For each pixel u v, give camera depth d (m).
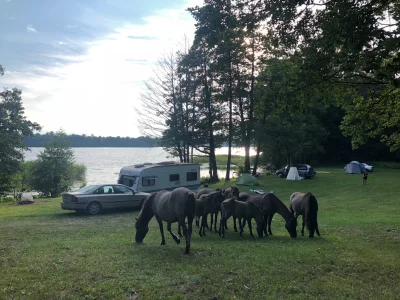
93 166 84.56
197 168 23.56
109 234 11.30
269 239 10.41
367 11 6.54
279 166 52.31
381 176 36.25
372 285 6.14
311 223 10.67
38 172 42.72
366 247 9.01
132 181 20.45
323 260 7.57
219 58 32.25
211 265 7.02
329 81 9.27
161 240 10.05
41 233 11.38
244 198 12.35
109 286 5.71
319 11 8.17
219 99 34.81
